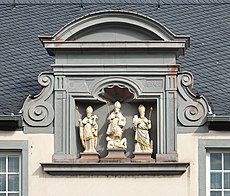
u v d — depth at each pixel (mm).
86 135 38719
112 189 38375
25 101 38906
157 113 38844
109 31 39062
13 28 44438
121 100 39094
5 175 38656
